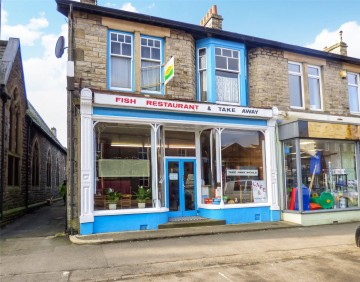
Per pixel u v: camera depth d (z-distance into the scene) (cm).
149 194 1070
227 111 1166
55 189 2641
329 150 1302
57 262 704
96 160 1016
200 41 1257
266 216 1218
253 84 1307
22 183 1562
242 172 1220
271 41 1309
